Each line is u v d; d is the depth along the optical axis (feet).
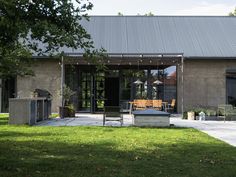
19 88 92.99
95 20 106.93
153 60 85.30
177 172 24.93
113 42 98.27
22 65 32.42
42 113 66.80
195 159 29.68
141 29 104.58
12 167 25.77
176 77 94.89
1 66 28.32
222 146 36.94
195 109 78.59
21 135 43.60
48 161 27.99
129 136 43.60
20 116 58.65
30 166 26.16
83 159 28.99
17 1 20.97
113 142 38.32
